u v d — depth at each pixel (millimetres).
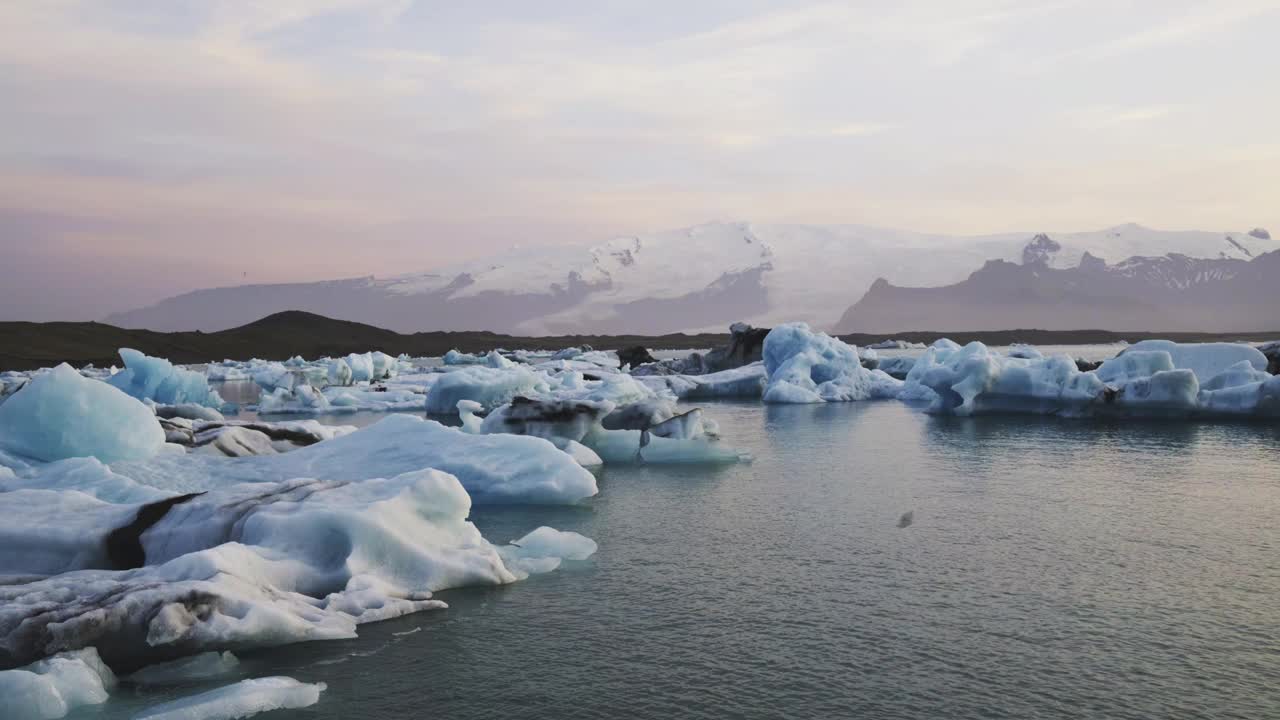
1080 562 10836
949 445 22875
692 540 12180
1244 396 27734
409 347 146750
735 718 6484
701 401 41219
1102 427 26812
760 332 58125
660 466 19547
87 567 9156
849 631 8344
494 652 7785
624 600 9312
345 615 8328
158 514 9664
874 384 42438
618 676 7266
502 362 56719
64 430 14445
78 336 107250
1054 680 7152
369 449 16156
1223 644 7949
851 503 14883
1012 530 12672
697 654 7758
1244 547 11555
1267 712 6531
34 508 9844
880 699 6797
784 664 7523
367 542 9242
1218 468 18453
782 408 36531
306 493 10008
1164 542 11867
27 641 6781
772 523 13281
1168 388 27766
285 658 7582
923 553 11359
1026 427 27125
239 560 8344
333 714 6527
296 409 38000
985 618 8703
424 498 9969
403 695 6883
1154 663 7500
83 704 6535
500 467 15188
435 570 9484
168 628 7145
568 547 11367
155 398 35031
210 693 6543
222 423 19531
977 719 6441
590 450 19719
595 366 60375
